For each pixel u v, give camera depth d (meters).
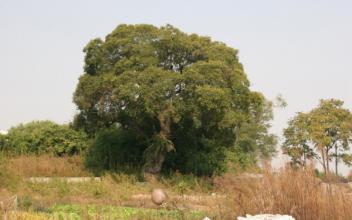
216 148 35.53
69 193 24.05
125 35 33.31
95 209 16.83
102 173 32.91
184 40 33.03
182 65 34.00
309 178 12.31
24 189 24.81
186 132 34.34
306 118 35.09
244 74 32.81
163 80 30.28
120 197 22.84
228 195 13.66
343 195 11.91
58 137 40.66
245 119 32.66
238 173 15.15
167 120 31.81
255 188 12.61
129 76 30.77
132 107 31.03
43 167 34.00
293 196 12.08
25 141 40.53
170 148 31.64
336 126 34.72
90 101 32.91
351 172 12.65
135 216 15.31
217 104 30.05
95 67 33.69
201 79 30.20
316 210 11.76
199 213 14.98
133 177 29.98
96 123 34.06
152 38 33.16
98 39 33.75
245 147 47.34
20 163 34.16
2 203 13.91
